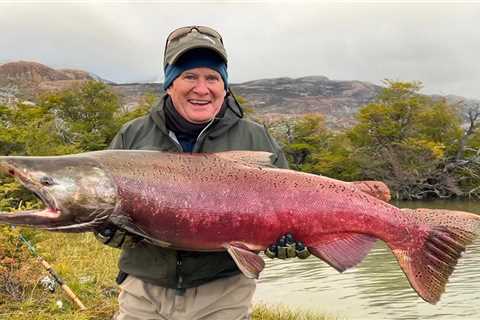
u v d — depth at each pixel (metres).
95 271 10.77
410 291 13.80
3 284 8.52
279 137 66.31
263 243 3.57
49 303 8.05
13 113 36.62
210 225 3.46
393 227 3.62
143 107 67.69
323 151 61.53
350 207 3.62
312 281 14.94
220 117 3.94
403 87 58.16
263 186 3.56
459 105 59.62
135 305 3.98
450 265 3.54
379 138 56.47
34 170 3.30
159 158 3.53
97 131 63.84
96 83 66.81
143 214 3.42
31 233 11.24
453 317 11.70
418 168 51.31
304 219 3.56
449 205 45.94
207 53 3.77
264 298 12.83
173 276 3.80
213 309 3.91
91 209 3.33
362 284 14.54
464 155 55.62
